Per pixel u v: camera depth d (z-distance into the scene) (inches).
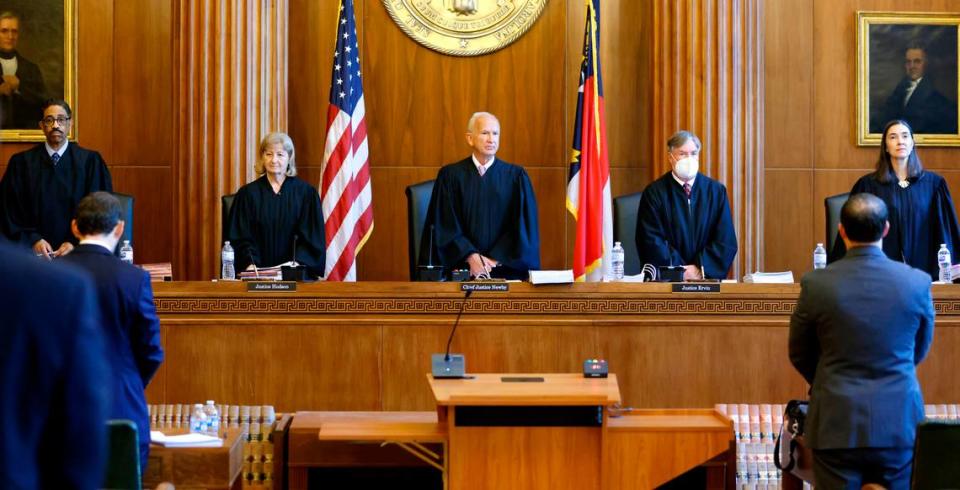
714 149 329.7
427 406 231.9
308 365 231.3
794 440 185.0
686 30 332.5
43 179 290.4
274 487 205.0
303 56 345.4
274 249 273.4
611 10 350.3
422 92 348.2
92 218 167.2
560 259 348.5
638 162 349.4
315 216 276.2
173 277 322.7
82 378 82.7
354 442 198.8
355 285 231.9
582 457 170.4
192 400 230.2
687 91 331.0
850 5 352.8
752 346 234.4
